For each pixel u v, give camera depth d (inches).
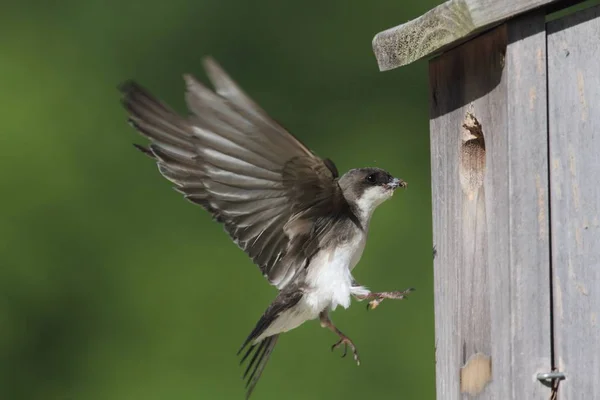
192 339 546.6
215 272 557.6
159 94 606.5
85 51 616.4
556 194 275.1
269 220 311.6
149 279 563.2
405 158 571.2
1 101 600.1
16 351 569.9
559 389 275.0
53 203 581.9
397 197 549.0
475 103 293.7
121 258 572.1
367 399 514.0
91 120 601.0
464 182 302.0
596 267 269.3
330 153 576.7
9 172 585.0
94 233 577.3
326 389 516.7
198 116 277.0
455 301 303.7
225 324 546.6
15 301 572.7
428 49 300.0
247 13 610.2
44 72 609.0
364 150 574.6
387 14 600.1
